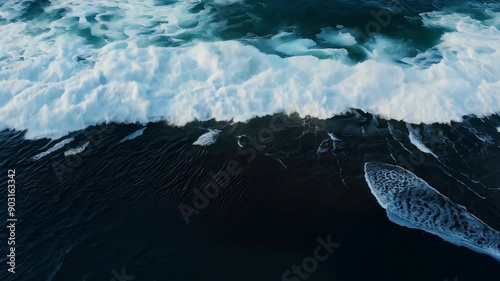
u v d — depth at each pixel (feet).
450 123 59.98
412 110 61.11
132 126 59.26
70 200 49.16
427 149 56.03
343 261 42.93
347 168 53.16
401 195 49.57
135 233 45.73
